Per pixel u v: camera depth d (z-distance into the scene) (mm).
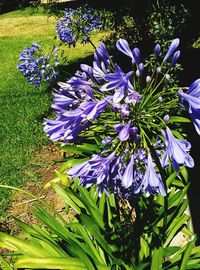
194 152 709
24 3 1630
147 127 272
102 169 267
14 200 690
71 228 469
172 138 256
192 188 619
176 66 744
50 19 2408
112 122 273
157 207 432
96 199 469
